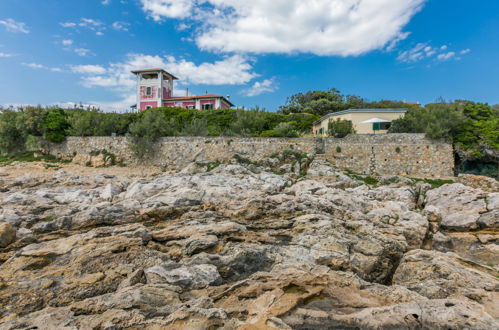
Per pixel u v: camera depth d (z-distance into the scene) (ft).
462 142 122.72
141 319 23.32
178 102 233.55
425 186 100.22
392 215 66.28
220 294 29.60
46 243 39.47
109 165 138.31
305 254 44.11
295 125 183.52
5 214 48.85
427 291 34.53
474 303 25.96
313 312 25.91
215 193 67.26
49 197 65.10
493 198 80.33
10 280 31.32
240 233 47.96
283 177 104.12
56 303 28.53
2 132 155.12
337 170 118.73
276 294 28.53
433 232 69.56
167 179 80.74
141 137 140.56
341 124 136.36
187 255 41.45
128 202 58.44
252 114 152.76
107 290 31.32
